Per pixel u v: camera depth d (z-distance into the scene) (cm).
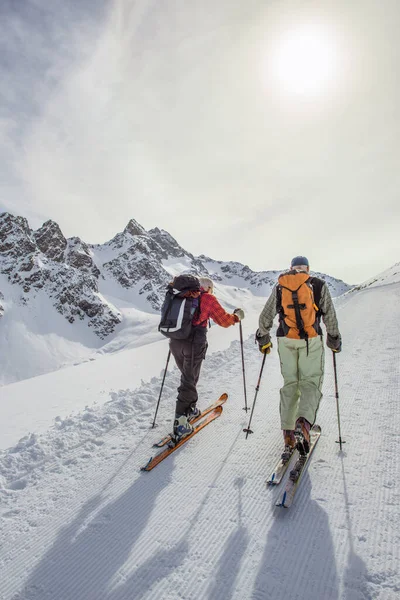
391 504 269
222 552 237
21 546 257
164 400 553
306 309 323
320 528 251
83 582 222
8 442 476
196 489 309
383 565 215
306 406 320
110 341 16500
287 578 213
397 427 391
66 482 337
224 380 638
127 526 269
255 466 338
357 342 888
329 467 326
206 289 410
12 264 18500
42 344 14650
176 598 205
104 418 479
